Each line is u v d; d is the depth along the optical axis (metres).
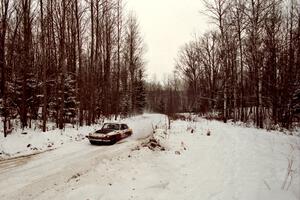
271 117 25.44
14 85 20.08
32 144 14.62
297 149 10.45
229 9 24.58
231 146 11.02
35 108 22.92
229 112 32.22
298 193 6.02
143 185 7.42
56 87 22.47
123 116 41.47
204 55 45.56
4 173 9.47
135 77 47.59
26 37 20.27
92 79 25.31
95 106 28.05
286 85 22.06
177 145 11.96
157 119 34.38
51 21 20.67
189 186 7.31
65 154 12.45
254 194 6.22
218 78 39.69
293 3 26.58
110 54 31.98
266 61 23.02
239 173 7.78
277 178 7.11
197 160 9.62
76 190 7.27
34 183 8.23
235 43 27.47
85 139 17.16
